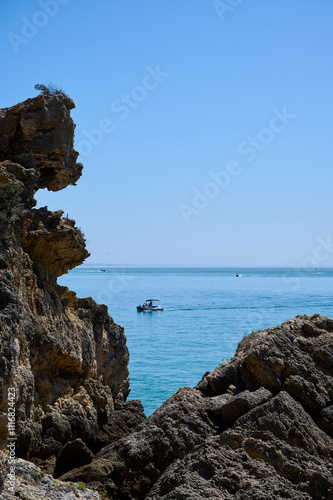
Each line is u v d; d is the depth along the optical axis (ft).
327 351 61.46
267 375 58.85
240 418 53.62
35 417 65.46
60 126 77.00
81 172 86.07
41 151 75.97
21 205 65.16
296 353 61.36
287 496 44.47
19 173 69.05
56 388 72.64
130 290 580.30
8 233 61.16
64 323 77.05
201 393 62.64
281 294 503.20
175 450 55.47
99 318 89.10
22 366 60.18
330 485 45.73
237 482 46.19
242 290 584.81
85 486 53.78
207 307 357.61
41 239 74.33
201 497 44.60
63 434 68.33
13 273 61.05
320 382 58.54
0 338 52.21
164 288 629.92
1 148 75.36
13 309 55.36
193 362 161.68
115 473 55.67
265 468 47.34
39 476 52.44
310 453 50.65
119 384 91.81
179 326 254.68
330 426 54.85
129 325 260.62
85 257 85.40
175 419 58.59
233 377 62.28
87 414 74.33
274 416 52.85
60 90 80.02
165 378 139.03
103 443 75.51
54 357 72.13
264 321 272.10
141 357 170.91
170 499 45.37
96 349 86.12
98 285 598.75
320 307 349.00
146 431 58.13
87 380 79.15
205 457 49.03
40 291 71.15
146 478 54.49
